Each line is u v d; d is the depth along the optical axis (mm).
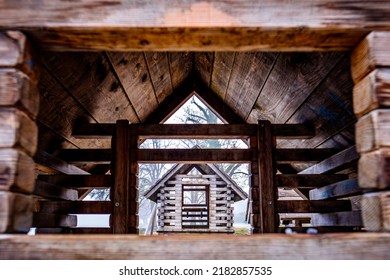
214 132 3490
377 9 1282
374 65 1249
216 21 1280
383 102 1220
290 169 4586
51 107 2641
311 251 1133
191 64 4445
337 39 1350
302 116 3412
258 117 4285
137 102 3973
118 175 3248
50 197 2859
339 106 2730
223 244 1144
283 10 1291
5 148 1203
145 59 3387
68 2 1293
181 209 9906
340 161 2945
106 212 3203
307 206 3350
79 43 1383
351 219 2861
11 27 1275
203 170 10430
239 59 3502
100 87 3064
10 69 1249
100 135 3307
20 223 1237
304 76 2811
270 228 3281
